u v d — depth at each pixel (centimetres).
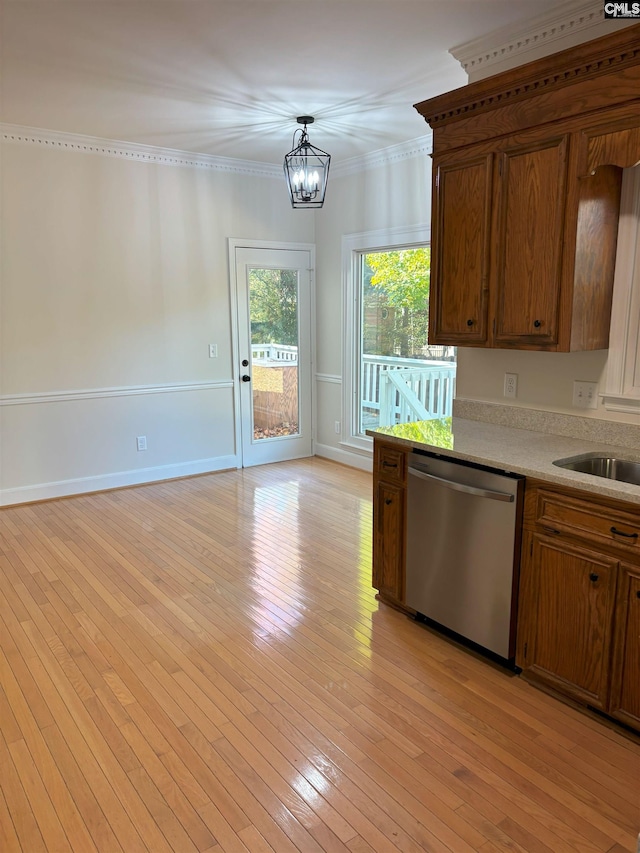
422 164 449
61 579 335
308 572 345
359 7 254
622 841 170
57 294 449
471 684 243
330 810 181
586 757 203
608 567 205
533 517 229
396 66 317
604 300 254
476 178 271
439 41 288
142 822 177
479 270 275
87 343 466
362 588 326
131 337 486
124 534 401
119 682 244
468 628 259
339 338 562
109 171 457
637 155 215
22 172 423
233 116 395
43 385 453
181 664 256
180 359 515
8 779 194
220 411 548
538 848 168
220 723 219
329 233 555
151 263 487
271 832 173
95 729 217
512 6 254
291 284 569
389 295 519
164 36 281
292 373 586
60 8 253
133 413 498
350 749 206
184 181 493
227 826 175
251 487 506
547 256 247
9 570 347
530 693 237
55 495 470
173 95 356
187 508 453
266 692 237
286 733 214
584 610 215
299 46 292
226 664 256
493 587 246
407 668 253
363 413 566
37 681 245
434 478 262
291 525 418
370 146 470
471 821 177
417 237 461
